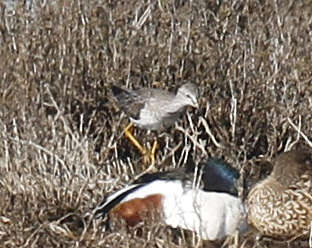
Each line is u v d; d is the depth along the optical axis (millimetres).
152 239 10680
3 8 13703
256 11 13883
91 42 13602
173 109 13516
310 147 12664
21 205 11516
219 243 10766
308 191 10672
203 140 13234
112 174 12539
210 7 13977
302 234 10742
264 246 10852
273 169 11258
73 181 11883
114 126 13461
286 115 13141
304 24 13820
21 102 12922
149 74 13820
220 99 13406
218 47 13633
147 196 11078
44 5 13680
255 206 10820
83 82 13531
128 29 13750
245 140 12898
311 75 13359
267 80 13359
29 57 13305
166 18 13750
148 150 13352
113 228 11180
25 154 12172
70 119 13047
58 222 11234
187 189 10898
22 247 10922
